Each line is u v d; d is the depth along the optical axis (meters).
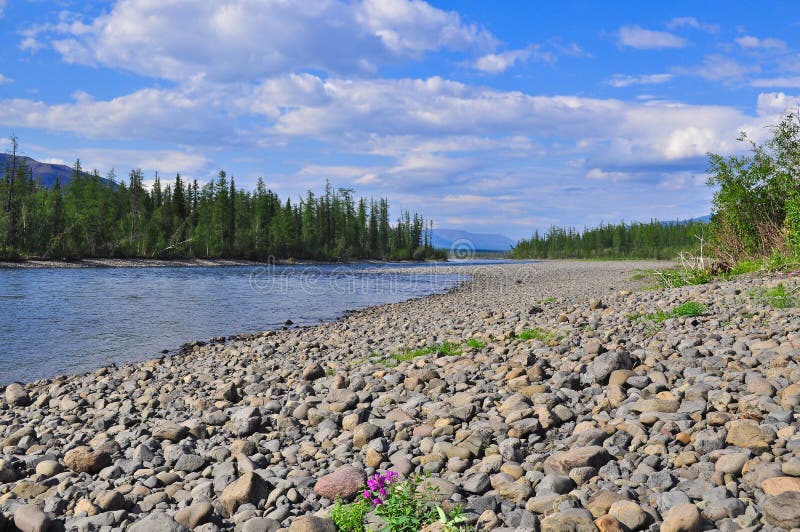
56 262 72.19
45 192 86.50
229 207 105.94
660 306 14.31
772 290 13.77
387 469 5.32
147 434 7.21
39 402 9.91
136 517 4.70
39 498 5.25
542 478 4.60
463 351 10.84
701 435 4.87
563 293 27.98
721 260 23.59
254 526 4.26
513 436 5.67
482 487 4.60
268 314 25.06
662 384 6.68
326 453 6.09
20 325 20.52
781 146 22.23
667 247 139.12
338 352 13.15
